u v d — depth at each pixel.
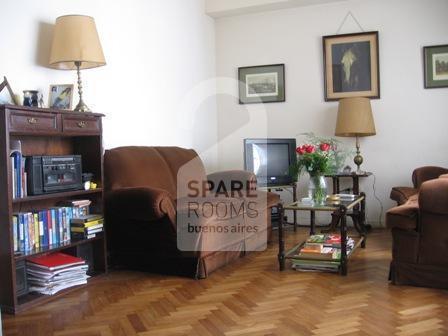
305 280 3.07
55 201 3.20
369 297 2.69
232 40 5.59
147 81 4.33
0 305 2.57
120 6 3.97
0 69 2.87
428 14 4.79
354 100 4.63
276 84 5.39
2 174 2.53
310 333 2.19
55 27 3.10
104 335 2.22
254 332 2.22
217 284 3.03
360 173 4.69
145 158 3.72
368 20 4.99
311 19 5.21
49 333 2.26
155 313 2.51
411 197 3.83
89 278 3.10
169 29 4.70
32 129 2.64
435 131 4.82
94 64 3.33
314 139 5.25
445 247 2.75
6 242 2.54
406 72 4.89
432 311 2.44
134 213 3.11
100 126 3.20
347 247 3.44
